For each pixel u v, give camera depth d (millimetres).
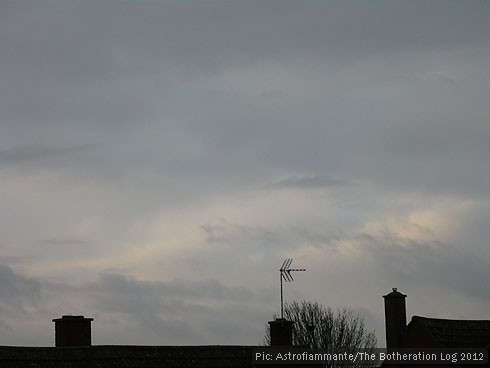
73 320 53375
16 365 48906
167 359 53844
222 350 56312
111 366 51656
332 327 97688
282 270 66500
